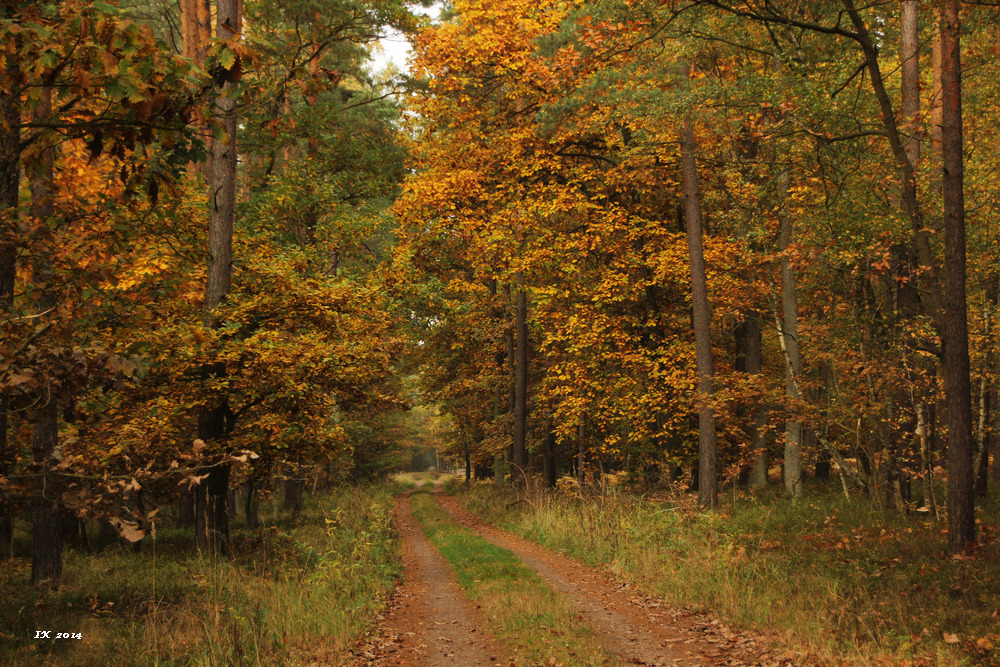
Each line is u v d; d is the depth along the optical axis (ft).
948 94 32.76
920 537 36.04
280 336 39.63
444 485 169.78
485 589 36.70
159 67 12.55
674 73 50.49
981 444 46.42
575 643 25.30
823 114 39.34
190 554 42.47
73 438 14.92
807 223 46.85
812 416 50.29
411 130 75.00
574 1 53.57
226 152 44.57
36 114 24.31
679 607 31.27
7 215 18.03
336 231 60.44
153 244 37.32
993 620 22.93
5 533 44.42
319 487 112.98
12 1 12.51
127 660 21.45
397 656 25.12
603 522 49.01
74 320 16.63
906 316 43.01
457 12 72.49
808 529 41.50
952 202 32.60
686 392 60.13
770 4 36.96
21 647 21.59
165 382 38.86
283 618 27.27
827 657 21.98
